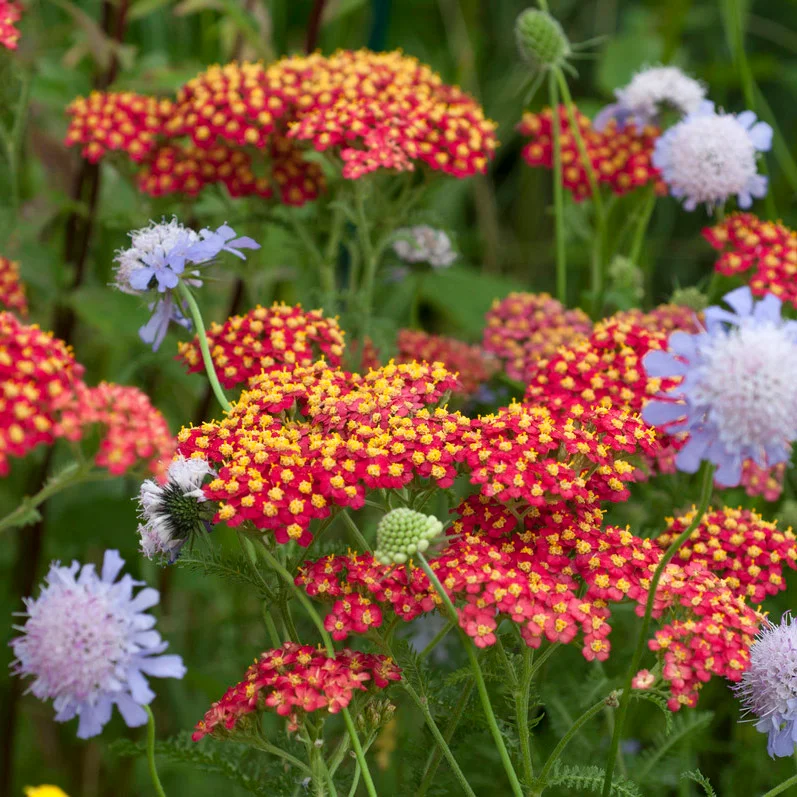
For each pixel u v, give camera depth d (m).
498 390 1.12
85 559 1.24
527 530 0.91
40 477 1.13
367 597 0.89
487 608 0.87
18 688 1.12
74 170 1.20
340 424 0.91
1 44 1.07
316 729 0.89
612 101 1.56
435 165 1.05
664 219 1.58
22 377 0.86
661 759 1.00
